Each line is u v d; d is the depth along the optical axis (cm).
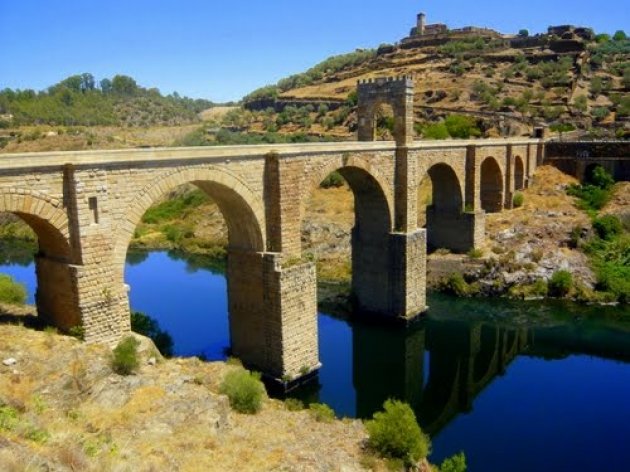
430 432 3312
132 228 2725
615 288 5381
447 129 8838
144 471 1583
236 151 3164
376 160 4291
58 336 2512
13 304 3238
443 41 15738
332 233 6638
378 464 2231
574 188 7031
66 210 2484
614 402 3603
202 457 1934
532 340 4631
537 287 5444
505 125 9312
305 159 3578
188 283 6059
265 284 3438
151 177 2769
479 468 2862
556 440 3144
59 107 19388
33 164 2328
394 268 4616
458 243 5819
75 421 1991
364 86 4675
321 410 2806
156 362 2705
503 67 12962
